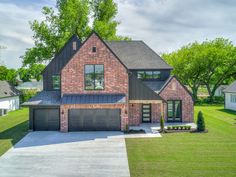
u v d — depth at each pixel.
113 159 19.33
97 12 57.03
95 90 29.39
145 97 30.25
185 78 68.81
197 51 66.94
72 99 28.89
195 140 24.75
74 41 35.38
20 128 31.83
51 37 50.97
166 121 34.31
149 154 20.36
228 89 51.44
